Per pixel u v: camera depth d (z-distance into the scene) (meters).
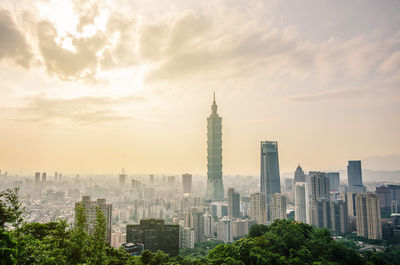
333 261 119.75
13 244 48.00
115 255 106.50
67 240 70.38
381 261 127.12
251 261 109.62
